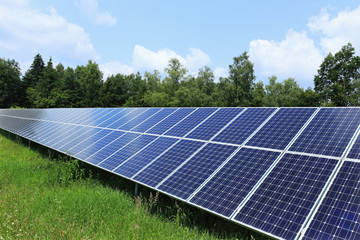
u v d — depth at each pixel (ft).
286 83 298.56
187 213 24.47
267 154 23.12
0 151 56.18
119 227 20.77
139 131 41.39
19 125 79.56
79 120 63.52
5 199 25.85
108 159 34.40
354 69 159.33
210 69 284.82
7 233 18.76
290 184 18.58
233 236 20.36
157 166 28.32
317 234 14.29
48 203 25.73
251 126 29.68
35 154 53.88
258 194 18.94
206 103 208.13
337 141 20.86
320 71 173.06
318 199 16.37
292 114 28.66
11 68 308.60
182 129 35.99
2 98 289.94
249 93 207.72
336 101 152.05
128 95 330.95
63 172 35.06
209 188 21.68
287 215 16.29
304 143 22.43
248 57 206.28
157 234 19.75
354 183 16.29
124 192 31.07
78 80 310.04
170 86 211.20
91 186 32.22
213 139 29.84
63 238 18.57
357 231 13.47
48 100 260.01
